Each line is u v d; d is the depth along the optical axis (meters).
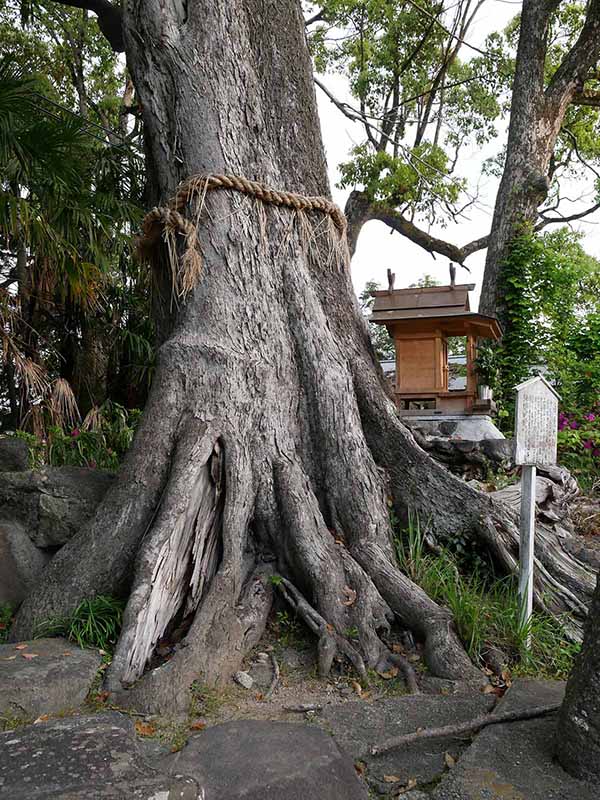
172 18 5.52
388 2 18.44
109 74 20.55
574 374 11.53
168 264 5.63
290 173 5.77
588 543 6.57
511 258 13.17
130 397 12.34
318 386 5.33
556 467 7.83
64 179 7.56
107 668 3.75
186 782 2.56
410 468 5.45
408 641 4.30
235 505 4.65
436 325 7.99
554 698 3.52
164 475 4.68
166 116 5.57
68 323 12.05
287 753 2.93
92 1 9.80
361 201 18.56
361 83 19.66
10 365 9.92
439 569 4.90
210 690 3.70
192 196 5.25
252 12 5.81
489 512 5.23
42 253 8.05
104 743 2.85
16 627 4.31
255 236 5.31
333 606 4.35
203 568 4.53
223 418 4.83
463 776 2.82
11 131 6.86
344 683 3.93
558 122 14.73
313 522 4.80
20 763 2.66
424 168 16.05
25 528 5.16
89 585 4.37
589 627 2.92
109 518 4.58
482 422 7.90
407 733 3.26
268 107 5.79
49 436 8.14
